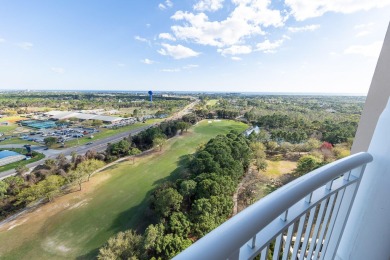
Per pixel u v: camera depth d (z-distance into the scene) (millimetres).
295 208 870
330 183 1004
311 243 1058
